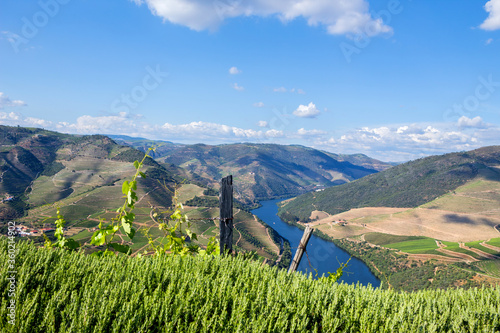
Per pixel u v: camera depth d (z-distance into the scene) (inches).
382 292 162.9
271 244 5413.4
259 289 137.6
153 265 147.3
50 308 93.0
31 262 121.8
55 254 143.0
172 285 121.8
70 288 109.0
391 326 125.8
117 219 175.9
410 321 137.6
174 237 192.7
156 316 104.6
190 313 111.0
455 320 140.9
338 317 131.6
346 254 5959.6
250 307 123.3
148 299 108.3
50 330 86.1
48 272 120.4
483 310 153.3
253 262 175.5
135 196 182.1
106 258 154.1
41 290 107.2
